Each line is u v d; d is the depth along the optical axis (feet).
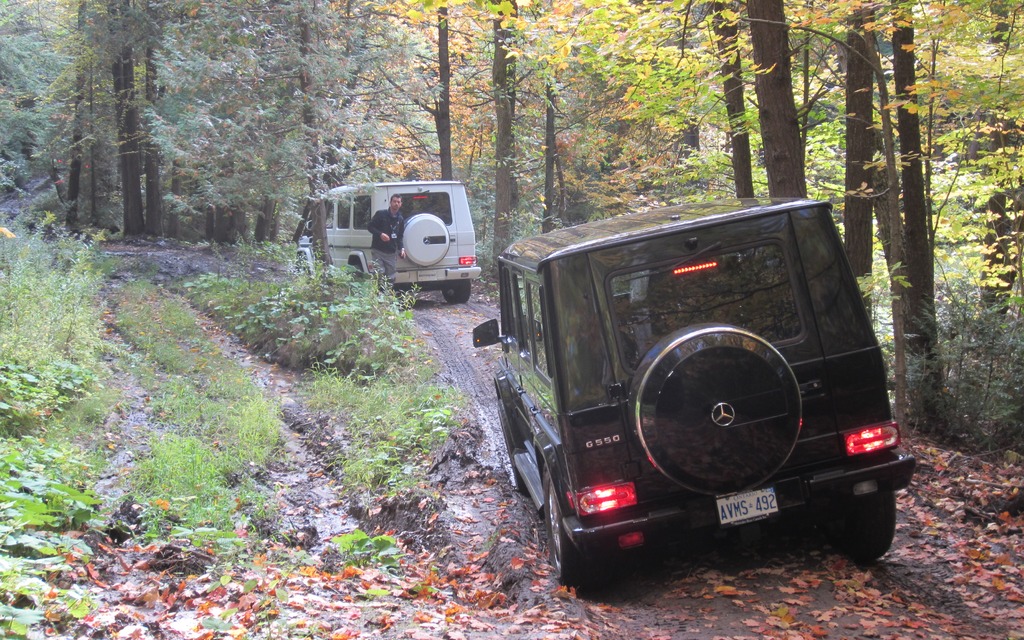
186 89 51.03
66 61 106.11
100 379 33.99
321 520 24.11
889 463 16.10
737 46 29.99
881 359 16.25
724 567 18.07
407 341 41.22
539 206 85.15
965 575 17.34
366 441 29.53
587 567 16.97
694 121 41.73
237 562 17.85
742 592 16.46
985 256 41.39
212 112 52.60
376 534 22.95
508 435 25.08
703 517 15.70
